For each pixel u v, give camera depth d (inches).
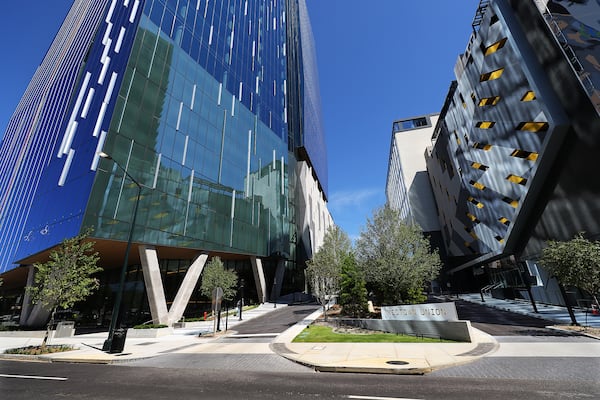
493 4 932.0
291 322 836.0
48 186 953.5
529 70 803.4
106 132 794.2
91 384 306.3
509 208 1086.4
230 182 1321.4
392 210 852.0
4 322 1279.5
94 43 1188.5
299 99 2684.5
